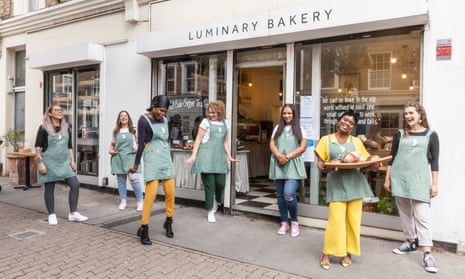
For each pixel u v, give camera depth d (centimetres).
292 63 506
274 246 418
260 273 345
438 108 405
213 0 568
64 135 510
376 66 457
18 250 402
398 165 371
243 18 499
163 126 432
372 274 343
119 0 672
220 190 529
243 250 405
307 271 350
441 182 402
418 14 386
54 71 816
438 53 405
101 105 717
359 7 415
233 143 559
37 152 493
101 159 722
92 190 741
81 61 711
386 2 400
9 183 780
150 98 650
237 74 570
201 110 606
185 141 621
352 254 376
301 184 504
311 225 489
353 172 351
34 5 882
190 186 610
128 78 681
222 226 493
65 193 714
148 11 645
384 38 451
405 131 373
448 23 400
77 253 394
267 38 492
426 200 354
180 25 607
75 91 781
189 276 337
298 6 457
